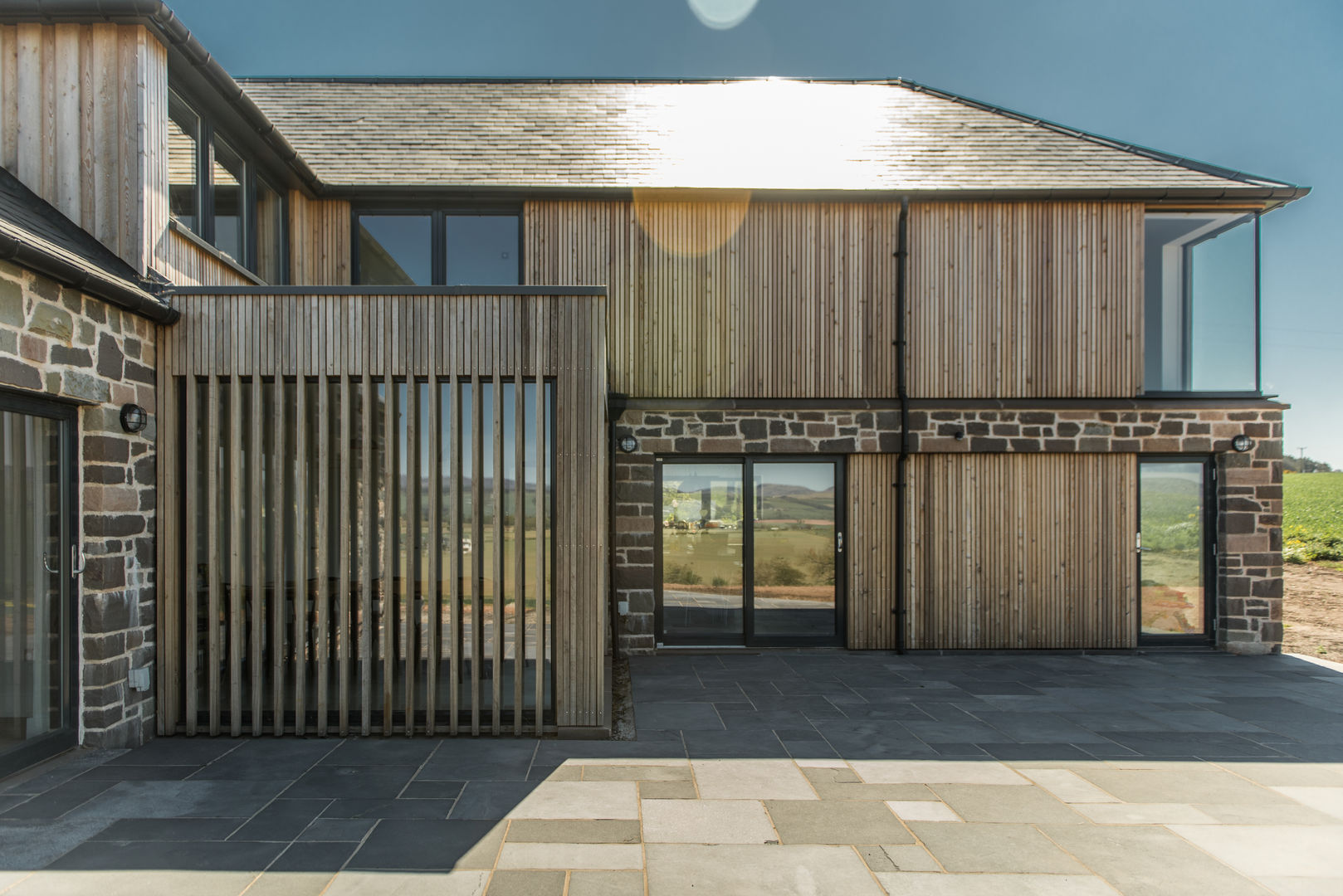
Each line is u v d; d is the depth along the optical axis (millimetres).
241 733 4414
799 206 7398
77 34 4496
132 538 4223
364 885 2703
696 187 7152
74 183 4465
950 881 2795
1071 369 7434
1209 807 3520
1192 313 7594
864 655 7148
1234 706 5344
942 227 7426
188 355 4480
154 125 4547
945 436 7297
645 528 7188
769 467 7398
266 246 6535
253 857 2904
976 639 7324
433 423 4473
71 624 3977
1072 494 7391
